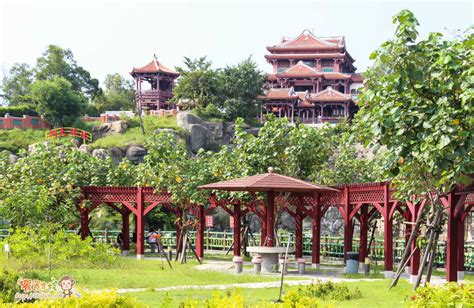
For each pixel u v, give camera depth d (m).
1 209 26.42
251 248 24.05
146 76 79.38
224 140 60.28
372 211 26.94
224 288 17.69
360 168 32.06
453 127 10.41
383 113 11.53
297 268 26.55
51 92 59.88
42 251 21.88
